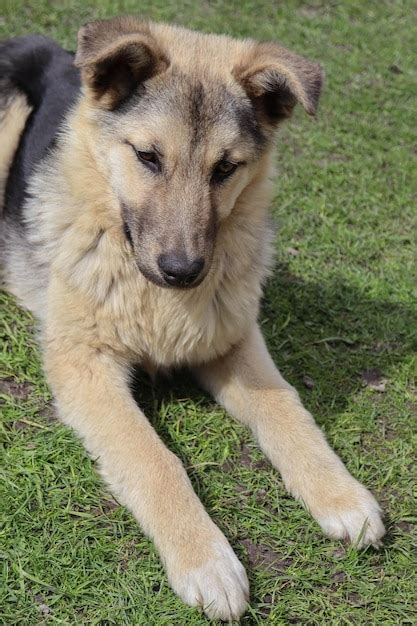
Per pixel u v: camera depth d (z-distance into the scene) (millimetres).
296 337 1340
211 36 1206
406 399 1277
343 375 1294
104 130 1149
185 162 1116
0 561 1061
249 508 1132
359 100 1801
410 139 1725
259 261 1245
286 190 1558
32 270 1289
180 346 1219
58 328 1206
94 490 1127
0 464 1135
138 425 1145
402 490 1173
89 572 1062
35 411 1195
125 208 1146
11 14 1803
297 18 2059
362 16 2143
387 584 1087
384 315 1384
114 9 1892
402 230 1529
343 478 1134
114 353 1213
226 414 1227
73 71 1370
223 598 1031
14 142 1376
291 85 1123
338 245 1481
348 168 1625
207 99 1127
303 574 1083
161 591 1053
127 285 1185
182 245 1104
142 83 1132
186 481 1104
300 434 1166
